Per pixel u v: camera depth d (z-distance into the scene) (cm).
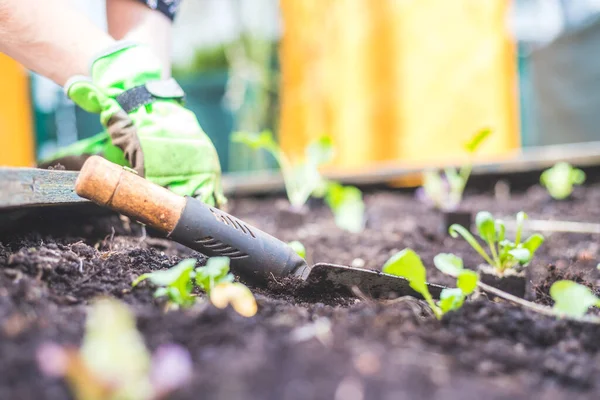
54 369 65
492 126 464
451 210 259
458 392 69
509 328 99
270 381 68
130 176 119
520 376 81
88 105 148
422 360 78
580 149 473
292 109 496
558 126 561
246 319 93
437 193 346
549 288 145
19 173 108
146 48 158
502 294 121
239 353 76
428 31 461
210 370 71
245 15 571
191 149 153
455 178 355
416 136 474
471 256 214
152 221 121
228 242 124
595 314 122
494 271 143
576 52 545
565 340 98
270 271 127
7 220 127
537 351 92
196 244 123
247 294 100
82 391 62
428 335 90
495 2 451
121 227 164
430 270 191
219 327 87
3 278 100
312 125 492
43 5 143
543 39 555
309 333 85
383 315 97
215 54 587
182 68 585
